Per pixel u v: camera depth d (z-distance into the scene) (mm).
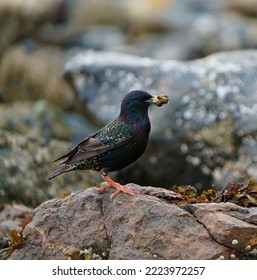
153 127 14797
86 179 14250
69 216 8953
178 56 23516
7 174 13891
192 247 8289
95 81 16422
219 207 8500
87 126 17375
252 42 23812
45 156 14477
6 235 10250
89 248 8734
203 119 14922
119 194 8891
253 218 8367
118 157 9156
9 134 14602
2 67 22391
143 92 9203
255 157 14602
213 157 14727
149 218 8547
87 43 24672
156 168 14695
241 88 15344
